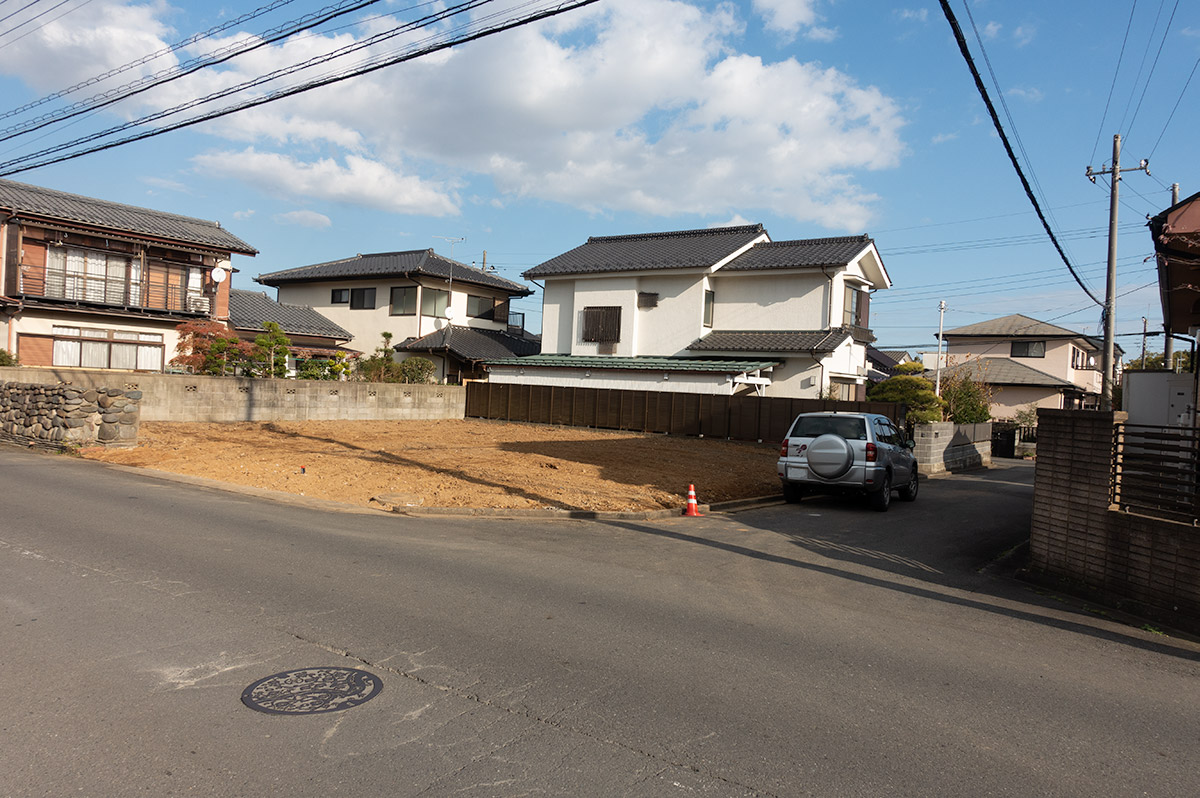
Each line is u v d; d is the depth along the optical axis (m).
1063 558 7.51
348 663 4.46
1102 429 7.13
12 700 3.79
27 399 15.85
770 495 13.99
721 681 4.46
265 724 3.63
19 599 5.39
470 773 3.25
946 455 22.59
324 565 6.80
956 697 4.41
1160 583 6.46
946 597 7.01
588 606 5.91
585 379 29.66
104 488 10.70
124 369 26.81
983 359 41.44
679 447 21.52
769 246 31.08
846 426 13.08
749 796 3.16
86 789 3.01
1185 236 7.66
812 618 5.96
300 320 33.78
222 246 29.47
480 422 27.94
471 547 8.05
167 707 3.78
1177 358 39.62
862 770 3.44
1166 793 3.35
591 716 3.89
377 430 22.30
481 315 39.94
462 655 4.68
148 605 5.38
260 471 13.12
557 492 12.36
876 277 31.17
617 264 31.36
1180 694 4.71
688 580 7.03
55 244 25.52
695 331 29.45
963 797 3.24
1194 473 6.46
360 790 3.08
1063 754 3.71
